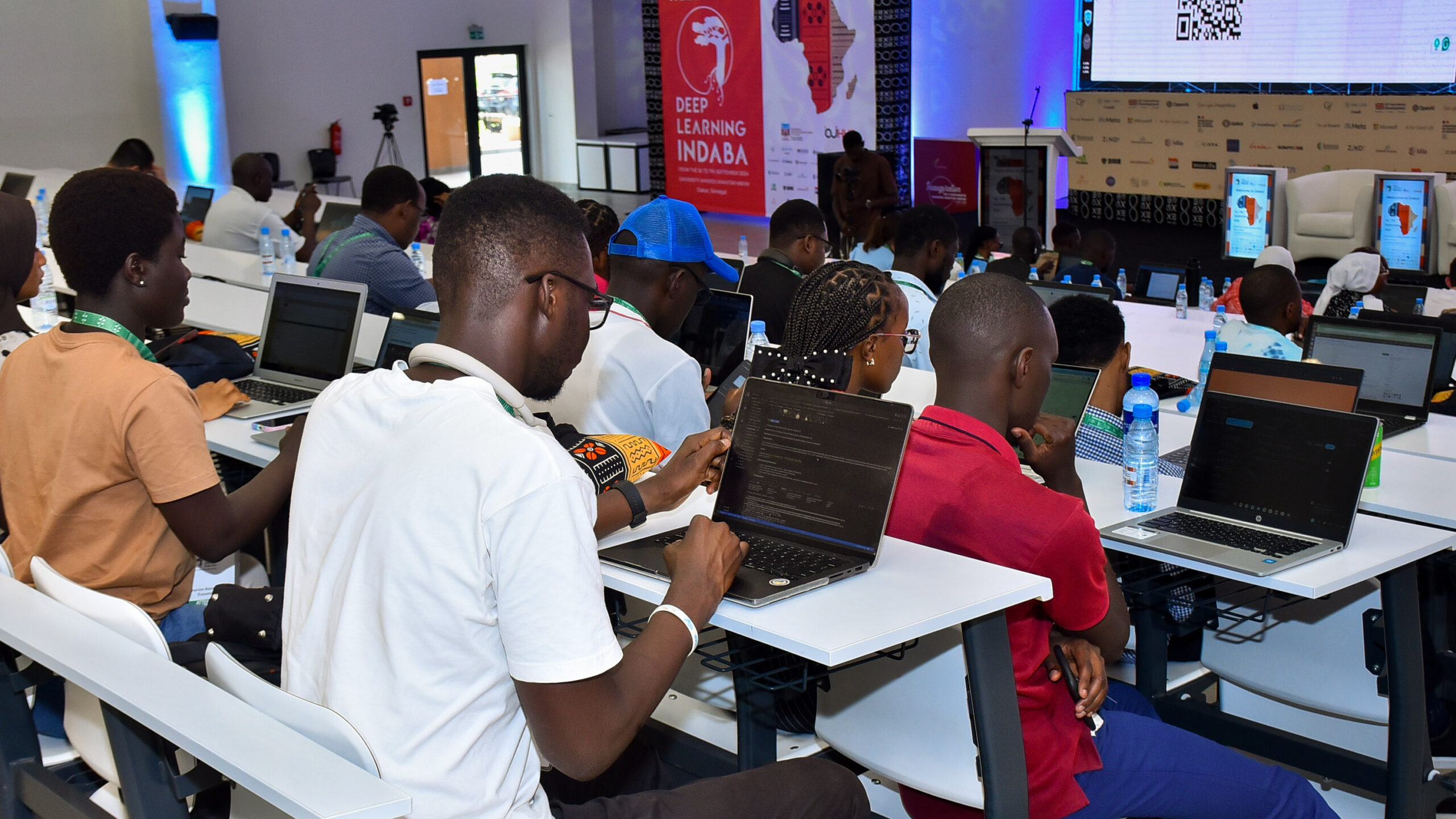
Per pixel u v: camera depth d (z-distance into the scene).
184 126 11.55
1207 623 2.31
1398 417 3.02
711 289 3.18
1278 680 2.24
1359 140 10.47
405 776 1.10
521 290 1.20
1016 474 1.59
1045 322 1.73
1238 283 5.22
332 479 1.18
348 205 5.75
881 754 1.66
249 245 6.33
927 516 1.57
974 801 1.57
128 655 1.30
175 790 1.34
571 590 1.08
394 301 4.37
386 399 1.18
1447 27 9.87
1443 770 2.32
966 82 12.86
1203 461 2.17
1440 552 2.45
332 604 1.16
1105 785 1.65
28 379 1.88
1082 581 1.53
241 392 3.04
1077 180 12.47
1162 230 11.92
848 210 9.79
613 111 16.98
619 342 2.32
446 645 1.09
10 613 1.44
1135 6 11.77
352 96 13.70
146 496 1.89
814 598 1.36
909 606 1.33
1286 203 10.05
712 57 12.36
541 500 1.08
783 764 1.47
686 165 12.93
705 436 1.71
